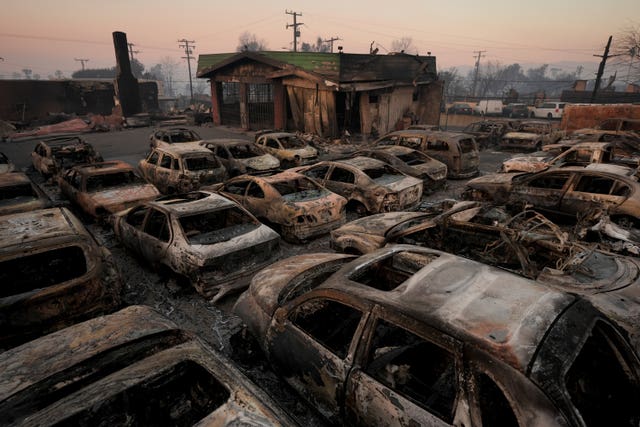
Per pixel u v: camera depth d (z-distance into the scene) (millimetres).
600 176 7301
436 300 2768
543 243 4660
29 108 37844
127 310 3852
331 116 20875
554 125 26203
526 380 2121
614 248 5484
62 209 5734
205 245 5285
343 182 9352
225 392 2594
